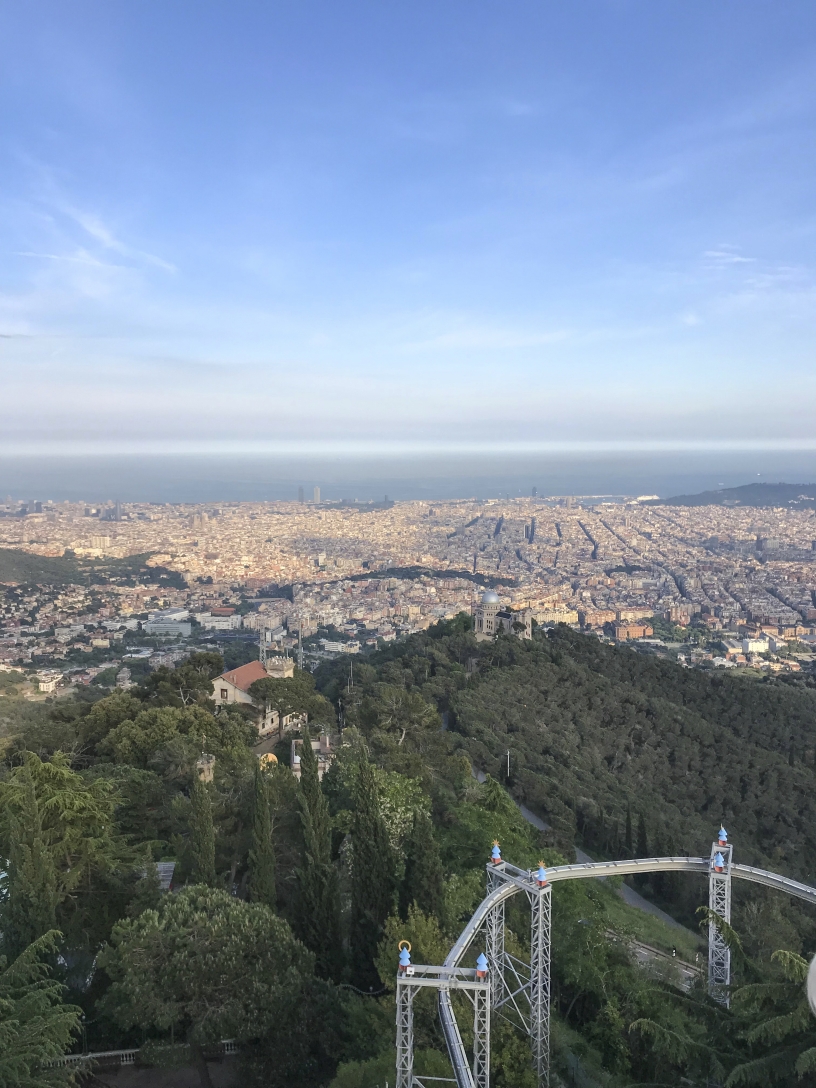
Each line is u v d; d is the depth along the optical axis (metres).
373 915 35.62
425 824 36.62
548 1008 33.19
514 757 91.56
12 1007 25.03
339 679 120.75
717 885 37.62
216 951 30.44
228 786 46.31
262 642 132.75
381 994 34.25
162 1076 31.12
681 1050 26.28
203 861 36.38
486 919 34.25
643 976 40.69
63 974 31.44
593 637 160.50
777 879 37.25
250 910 32.38
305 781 39.78
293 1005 30.53
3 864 34.91
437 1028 29.97
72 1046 31.39
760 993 25.70
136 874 37.41
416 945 31.44
